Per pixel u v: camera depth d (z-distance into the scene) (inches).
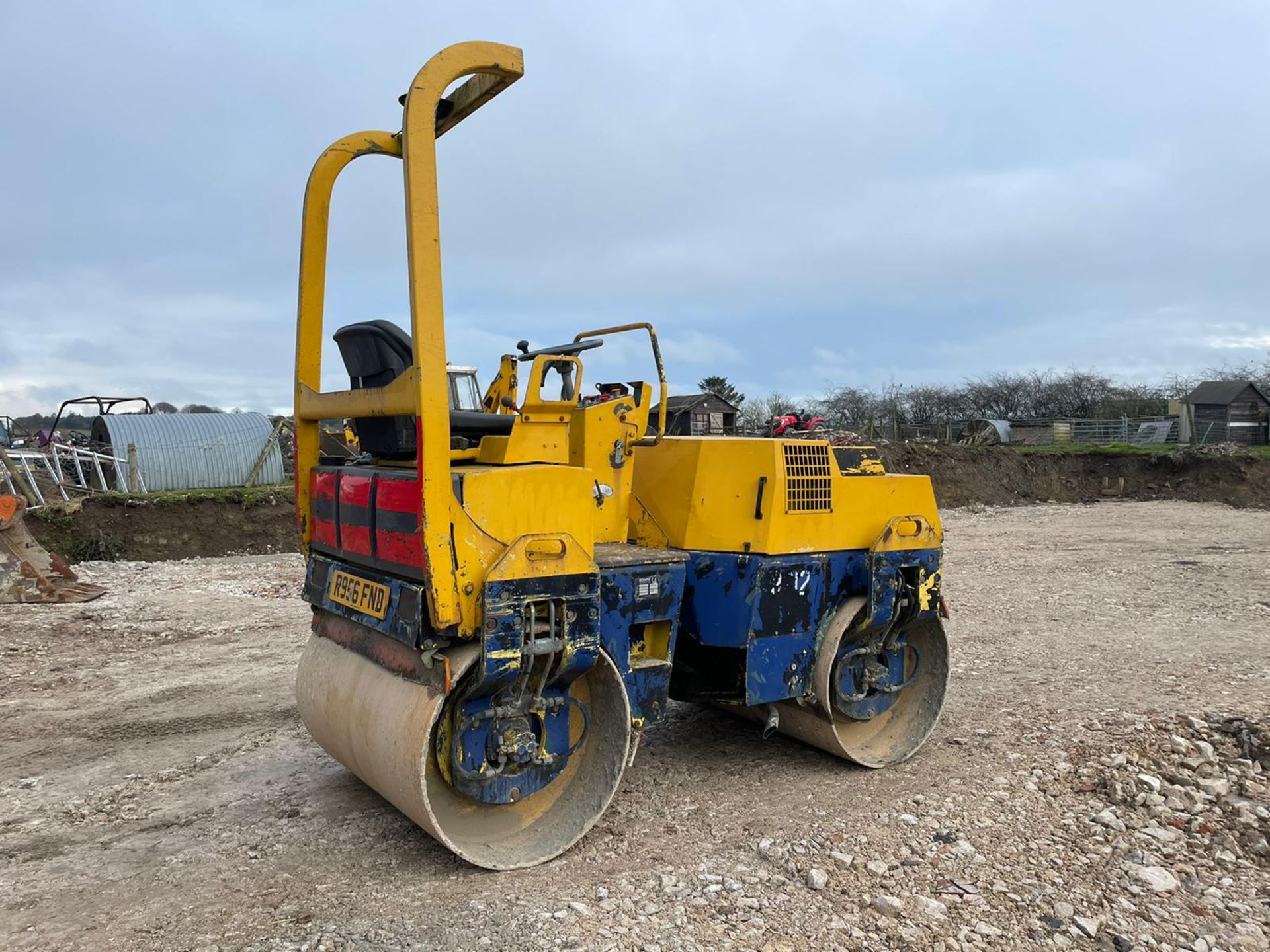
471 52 141.3
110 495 584.4
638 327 195.6
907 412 1400.1
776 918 136.3
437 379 137.6
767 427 222.2
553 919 134.9
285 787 192.4
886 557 197.3
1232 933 134.4
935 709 209.6
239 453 746.2
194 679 281.6
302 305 185.2
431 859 156.4
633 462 192.4
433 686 145.8
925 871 150.9
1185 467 985.5
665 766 202.4
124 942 131.3
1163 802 175.8
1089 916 137.9
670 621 171.0
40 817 179.0
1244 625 345.7
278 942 129.6
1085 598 411.5
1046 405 1430.9
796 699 194.4
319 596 181.5
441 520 139.1
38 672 290.5
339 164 185.0
